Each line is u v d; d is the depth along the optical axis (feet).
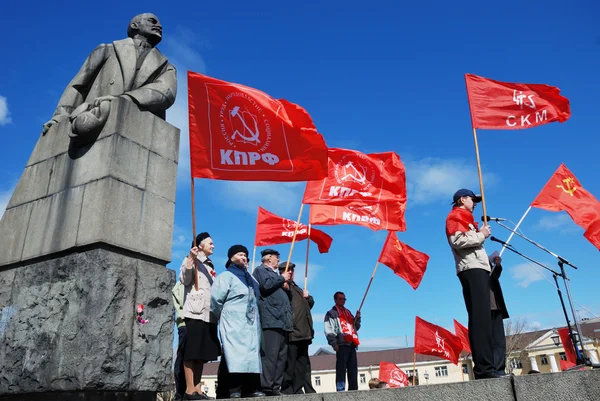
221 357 17.26
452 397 12.75
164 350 15.53
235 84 18.71
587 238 25.00
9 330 15.66
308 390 23.16
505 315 17.19
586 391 12.14
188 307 16.38
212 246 19.04
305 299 24.13
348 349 27.12
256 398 13.34
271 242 31.30
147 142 17.22
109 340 13.93
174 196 17.75
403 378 49.57
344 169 26.63
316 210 27.71
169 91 18.43
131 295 14.99
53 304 14.85
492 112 21.12
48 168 17.54
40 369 14.28
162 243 16.69
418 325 48.08
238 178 17.80
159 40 20.04
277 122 18.80
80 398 13.48
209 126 17.84
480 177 17.79
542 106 21.39
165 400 53.31
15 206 17.93
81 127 16.14
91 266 14.47
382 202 26.66
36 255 16.20
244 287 16.46
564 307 20.80
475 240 15.47
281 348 18.20
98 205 15.23
